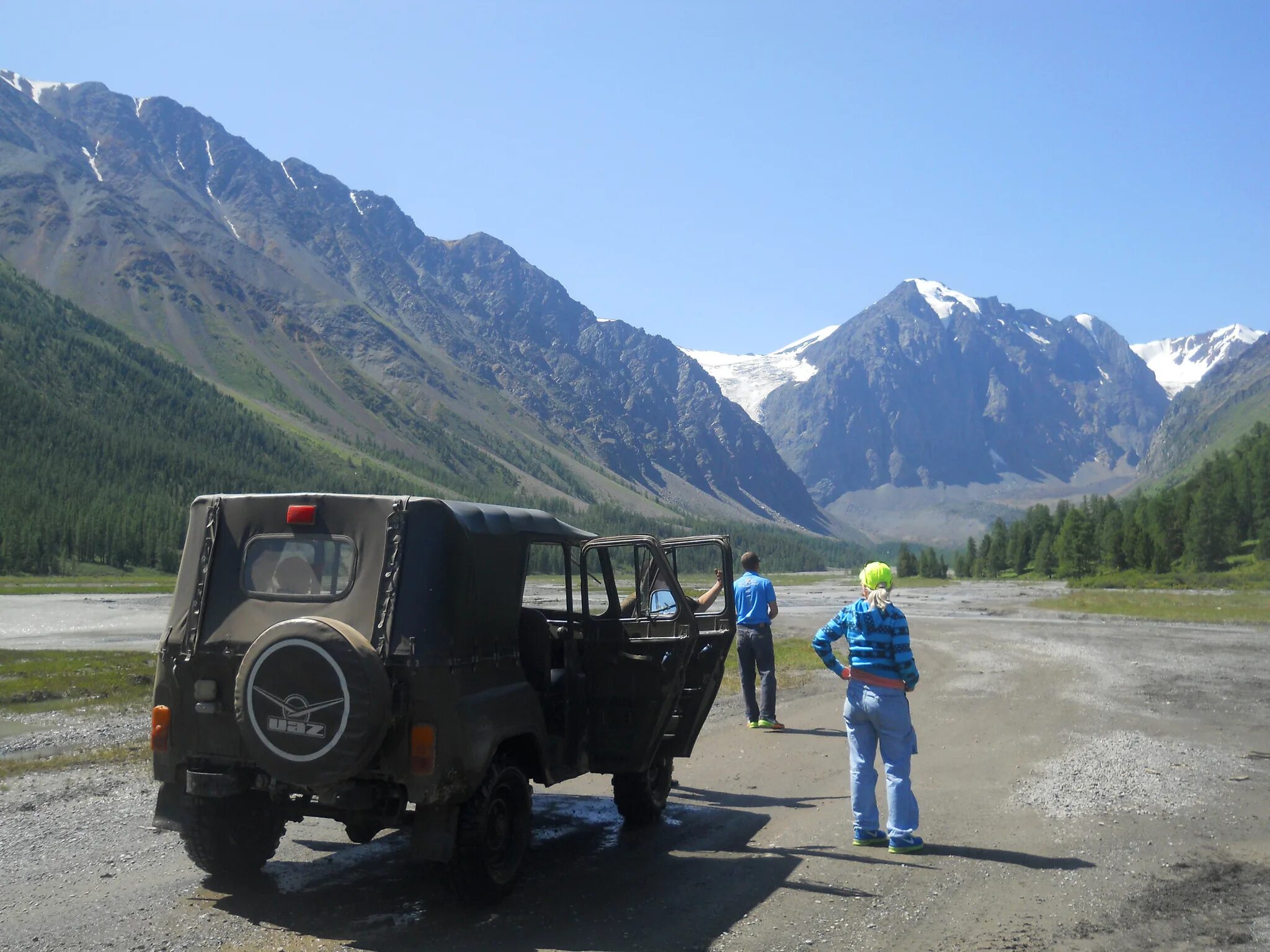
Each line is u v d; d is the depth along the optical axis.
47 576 115.62
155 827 6.51
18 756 11.65
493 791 6.30
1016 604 59.50
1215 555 102.88
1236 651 25.22
